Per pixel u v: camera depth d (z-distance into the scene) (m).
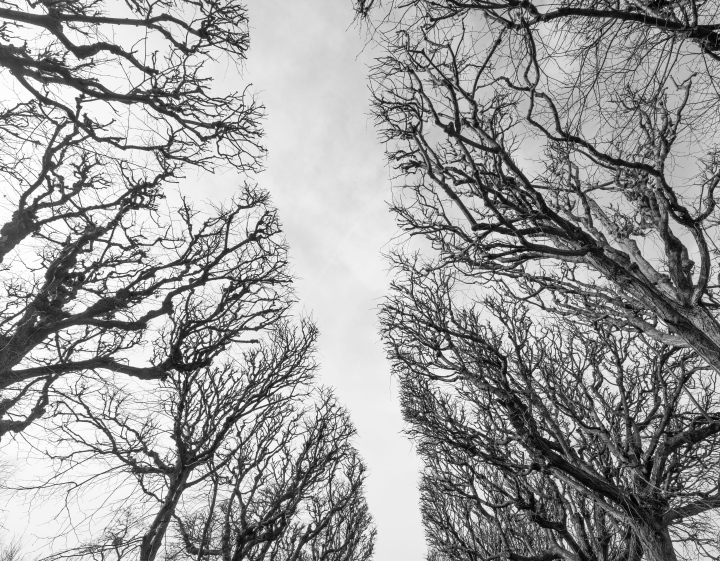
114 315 7.50
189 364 7.72
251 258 9.17
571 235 5.09
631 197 6.66
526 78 4.45
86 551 6.69
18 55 5.38
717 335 4.93
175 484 7.47
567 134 4.70
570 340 10.62
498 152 4.84
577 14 3.91
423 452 11.73
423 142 5.24
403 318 10.19
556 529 8.52
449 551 12.82
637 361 10.04
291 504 9.38
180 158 7.39
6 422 6.68
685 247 5.60
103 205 7.88
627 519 7.39
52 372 6.63
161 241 8.36
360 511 15.41
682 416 8.27
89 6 6.02
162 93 6.29
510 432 8.27
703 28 3.75
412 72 4.91
